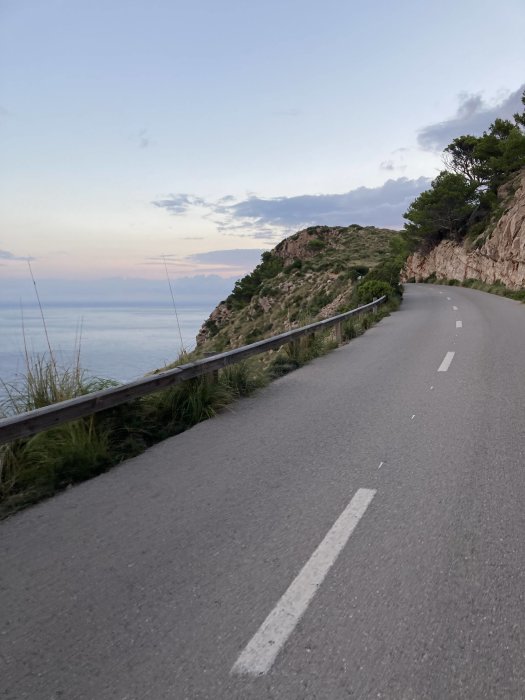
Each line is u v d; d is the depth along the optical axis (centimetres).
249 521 399
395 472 488
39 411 483
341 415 708
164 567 337
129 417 651
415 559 333
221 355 835
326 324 1415
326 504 422
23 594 314
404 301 3300
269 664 246
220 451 578
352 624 271
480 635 261
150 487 479
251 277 9562
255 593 303
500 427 616
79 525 406
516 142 4909
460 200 5503
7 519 425
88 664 252
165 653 256
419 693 226
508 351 1195
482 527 374
